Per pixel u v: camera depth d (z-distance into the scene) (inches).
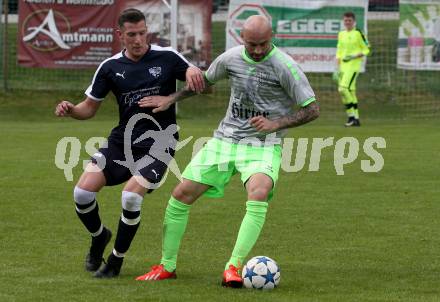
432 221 872.9
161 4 1937.7
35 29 1977.1
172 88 663.8
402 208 944.9
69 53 1985.7
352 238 791.1
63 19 1971.0
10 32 2400.3
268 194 620.7
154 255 722.2
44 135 1636.3
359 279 636.7
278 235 804.0
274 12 1987.0
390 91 2181.3
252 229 608.7
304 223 860.6
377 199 1000.2
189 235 802.8
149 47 659.4
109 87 660.1
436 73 2197.3
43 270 658.8
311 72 2007.9
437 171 1214.9
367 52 1814.7
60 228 828.6
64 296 577.6
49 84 2159.2
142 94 648.4
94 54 1985.7
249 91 626.2
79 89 2140.7
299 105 619.8
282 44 1996.8
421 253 729.0
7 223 849.5
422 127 1806.1
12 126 1815.9
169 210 636.7
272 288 602.2
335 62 1999.3
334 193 1042.1
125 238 631.2
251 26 595.8
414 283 625.0
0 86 2119.8
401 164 1282.0
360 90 2188.7
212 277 643.5
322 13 1991.9
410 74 2209.6
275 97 628.4
